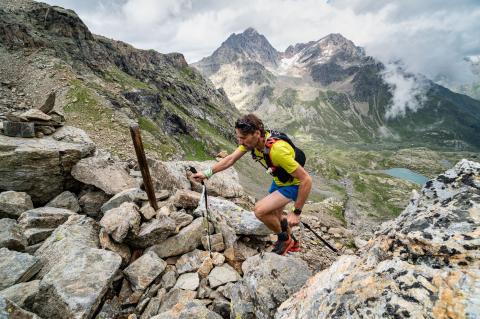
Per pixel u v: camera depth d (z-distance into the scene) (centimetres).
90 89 7700
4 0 11362
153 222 902
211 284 770
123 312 725
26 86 7338
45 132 1362
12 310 532
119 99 10062
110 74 12888
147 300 731
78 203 1162
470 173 467
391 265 391
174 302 715
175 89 19938
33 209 994
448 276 336
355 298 385
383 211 18750
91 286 667
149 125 10112
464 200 419
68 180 1241
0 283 675
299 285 583
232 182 1498
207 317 598
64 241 798
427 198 485
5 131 1234
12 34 8706
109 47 16112
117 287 777
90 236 871
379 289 371
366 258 446
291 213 584
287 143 570
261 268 628
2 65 7769
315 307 431
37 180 1159
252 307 589
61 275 675
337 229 1652
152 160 1369
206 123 19450
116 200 1056
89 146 1316
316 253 1180
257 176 13988
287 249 732
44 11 11744
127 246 884
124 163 1394
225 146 15725
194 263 859
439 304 315
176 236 902
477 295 300
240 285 663
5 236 812
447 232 378
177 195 1089
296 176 554
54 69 7912
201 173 762
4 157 1093
